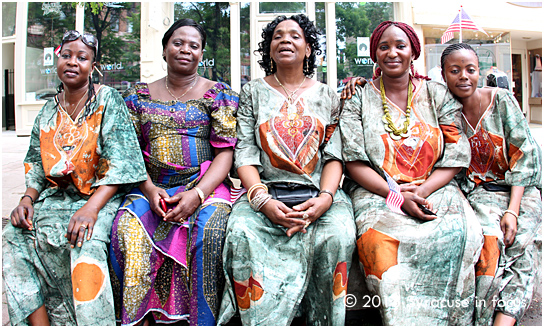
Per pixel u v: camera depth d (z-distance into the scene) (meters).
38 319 2.00
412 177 2.20
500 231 2.09
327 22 7.23
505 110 2.28
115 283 1.99
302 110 2.28
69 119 2.18
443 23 7.49
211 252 1.98
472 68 2.21
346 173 2.44
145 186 2.16
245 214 2.03
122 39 7.51
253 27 7.19
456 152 2.20
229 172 2.44
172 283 2.05
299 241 1.98
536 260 2.15
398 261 1.91
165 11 7.21
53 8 8.14
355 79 2.46
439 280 1.94
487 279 2.00
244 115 2.36
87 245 1.89
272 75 2.45
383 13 7.38
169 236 2.04
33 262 2.00
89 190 2.16
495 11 7.95
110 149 2.11
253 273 1.90
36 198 2.17
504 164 2.33
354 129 2.26
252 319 1.88
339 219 2.00
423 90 2.32
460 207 2.07
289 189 2.19
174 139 2.27
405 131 2.21
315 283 1.99
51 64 8.36
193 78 2.43
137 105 2.33
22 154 6.60
